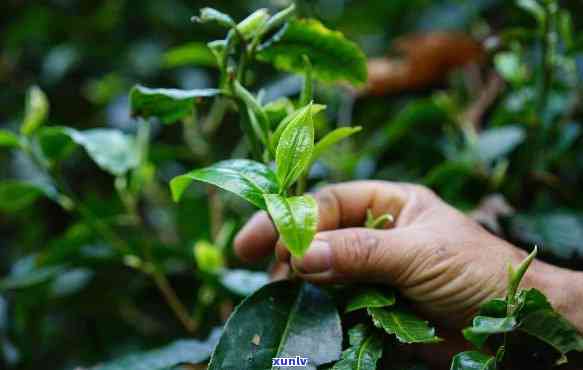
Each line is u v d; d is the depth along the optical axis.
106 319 0.69
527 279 0.42
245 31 0.42
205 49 0.60
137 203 0.78
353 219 0.48
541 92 0.55
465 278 0.41
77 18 0.88
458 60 0.71
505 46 0.67
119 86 0.80
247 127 0.42
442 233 0.43
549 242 0.51
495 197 0.58
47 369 0.67
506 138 0.59
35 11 0.86
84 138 0.53
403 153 0.68
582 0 0.69
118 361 0.45
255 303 0.41
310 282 0.43
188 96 0.41
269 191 0.37
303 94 0.41
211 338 0.47
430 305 0.43
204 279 0.56
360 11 0.96
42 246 0.78
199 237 0.67
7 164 0.80
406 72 0.71
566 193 0.58
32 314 0.64
